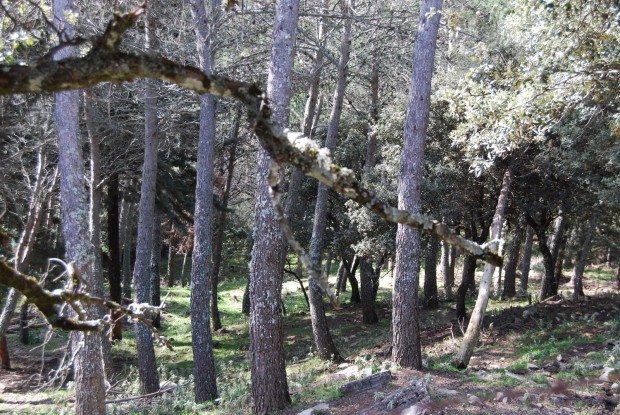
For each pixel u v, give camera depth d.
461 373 11.09
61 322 2.21
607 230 23.00
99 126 13.48
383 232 17.67
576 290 18.92
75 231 8.31
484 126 8.98
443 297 27.41
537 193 16.73
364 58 15.82
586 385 9.38
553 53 7.02
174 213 22.95
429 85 10.80
